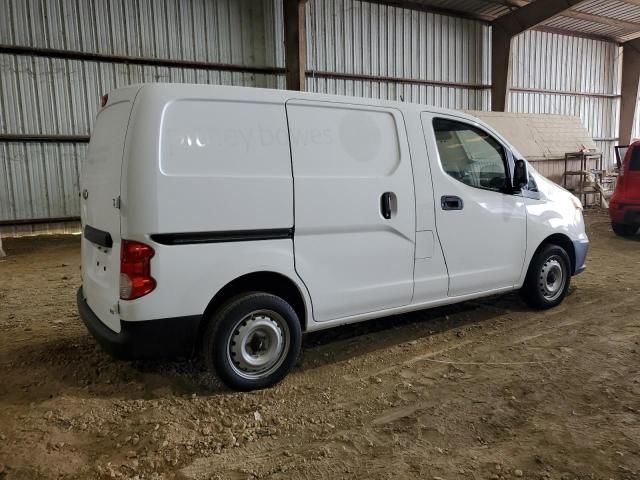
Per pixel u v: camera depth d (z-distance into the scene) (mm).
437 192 4227
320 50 14070
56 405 3211
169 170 3064
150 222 3010
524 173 4762
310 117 3611
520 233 4867
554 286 5320
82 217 3955
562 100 20109
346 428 3020
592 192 17047
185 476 2541
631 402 3277
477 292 4633
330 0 14031
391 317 5117
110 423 3027
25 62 10797
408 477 2533
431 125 4262
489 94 18109
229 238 3262
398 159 4016
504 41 17219
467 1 15836
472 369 3859
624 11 17797
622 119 22047
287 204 3459
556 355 4086
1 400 3311
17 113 10859
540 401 3314
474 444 2832
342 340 4504
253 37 13188
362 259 3848
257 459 2703
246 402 3318
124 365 3824
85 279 3793
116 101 3385
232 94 3309
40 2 10781
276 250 3443
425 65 16234
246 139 3328
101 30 11414
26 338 4484
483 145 4648
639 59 21125
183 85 3174
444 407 3252
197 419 3088
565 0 15453
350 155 3768
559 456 2689
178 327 3148
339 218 3691
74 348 4184
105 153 3396
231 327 3334
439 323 4941
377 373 3824
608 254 8523
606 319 4992
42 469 2574
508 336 4562
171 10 12094
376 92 15305
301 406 3297
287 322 3553
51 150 11273
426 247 4180
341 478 2535
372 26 14914
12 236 11094
